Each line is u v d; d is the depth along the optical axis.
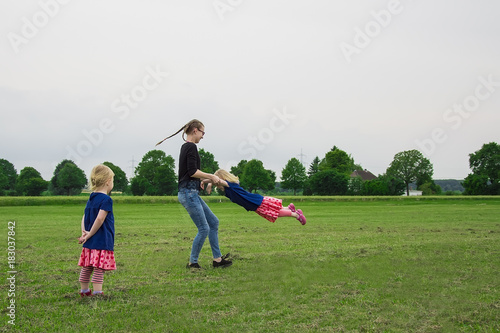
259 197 6.68
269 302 4.28
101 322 3.63
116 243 8.83
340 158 96.06
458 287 4.88
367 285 4.98
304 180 80.00
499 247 8.02
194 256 6.14
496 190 63.56
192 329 3.49
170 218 16.69
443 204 31.17
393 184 68.31
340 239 9.41
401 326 3.57
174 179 74.56
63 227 12.40
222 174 6.68
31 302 4.21
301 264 6.29
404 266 6.11
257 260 6.70
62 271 5.76
